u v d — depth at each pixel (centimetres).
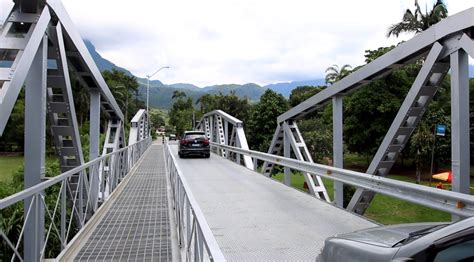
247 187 1151
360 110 3412
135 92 10156
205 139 2423
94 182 899
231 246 573
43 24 634
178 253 576
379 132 3391
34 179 642
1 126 485
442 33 630
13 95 520
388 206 2286
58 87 810
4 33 614
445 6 2967
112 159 1148
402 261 243
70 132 873
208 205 875
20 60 548
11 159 4450
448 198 520
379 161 796
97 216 827
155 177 1529
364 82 891
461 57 613
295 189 1106
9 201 386
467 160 599
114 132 1622
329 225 688
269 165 1576
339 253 316
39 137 651
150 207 935
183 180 557
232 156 2506
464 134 603
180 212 583
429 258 234
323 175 905
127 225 760
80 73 1027
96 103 1169
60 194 601
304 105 1204
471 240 219
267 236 625
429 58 664
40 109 655
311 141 3209
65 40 837
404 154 3388
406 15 3089
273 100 4562
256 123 4559
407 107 721
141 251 599
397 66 791
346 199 1855
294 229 664
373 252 275
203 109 8156
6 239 420
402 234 314
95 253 590
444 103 3281
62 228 603
